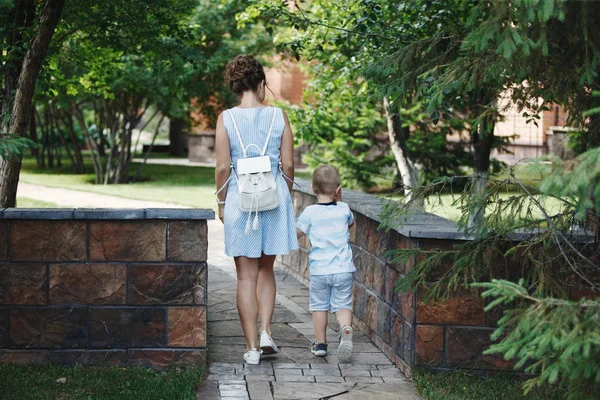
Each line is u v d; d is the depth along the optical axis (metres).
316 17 8.55
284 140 5.04
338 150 16.17
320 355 5.31
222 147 4.95
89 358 4.84
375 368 5.09
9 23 6.35
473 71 3.78
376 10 6.73
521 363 2.86
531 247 4.09
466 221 4.17
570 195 3.04
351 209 6.28
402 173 11.06
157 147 39.16
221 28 20.05
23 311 4.81
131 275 4.82
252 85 5.05
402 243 5.02
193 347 4.88
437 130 16.39
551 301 2.95
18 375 4.60
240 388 4.59
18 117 6.11
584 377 2.92
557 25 3.33
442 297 4.37
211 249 10.57
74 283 4.81
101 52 9.72
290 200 5.04
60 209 4.79
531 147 21.36
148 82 18.52
